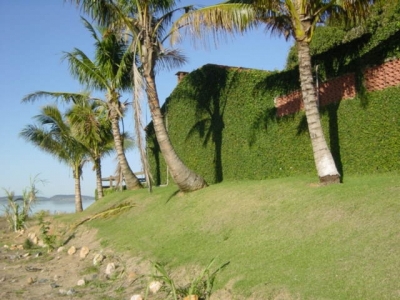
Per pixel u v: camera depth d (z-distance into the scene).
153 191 20.56
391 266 7.20
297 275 8.10
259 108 17.30
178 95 23.16
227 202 14.06
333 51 14.27
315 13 12.70
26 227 30.78
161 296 10.10
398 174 12.02
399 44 12.21
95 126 28.08
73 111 27.53
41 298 11.66
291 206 11.56
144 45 17.17
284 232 10.35
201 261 10.80
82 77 23.50
